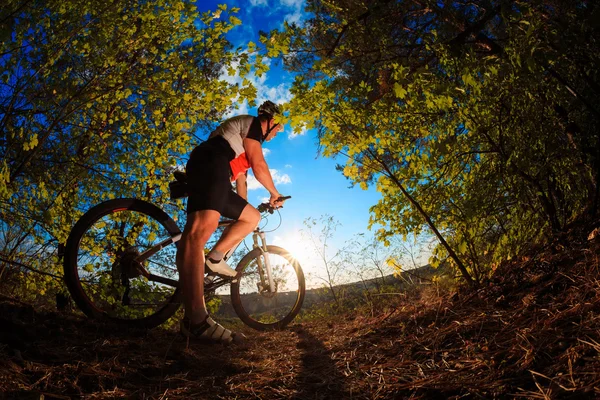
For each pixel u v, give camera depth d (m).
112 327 3.01
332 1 4.70
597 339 1.62
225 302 6.57
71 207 3.77
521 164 2.78
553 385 1.44
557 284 2.40
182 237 3.03
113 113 3.93
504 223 3.36
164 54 3.54
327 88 3.22
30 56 2.95
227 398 1.97
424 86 2.89
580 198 3.09
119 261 3.41
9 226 3.39
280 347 3.17
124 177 4.01
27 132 3.01
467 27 4.06
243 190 3.70
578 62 2.75
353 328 3.40
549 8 2.95
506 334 2.09
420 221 3.29
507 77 2.79
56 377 1.97
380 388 1.87
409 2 4.92
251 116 3.33
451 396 1.64
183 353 2.65
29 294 3.63
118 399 1.86
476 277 3.17
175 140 3.95
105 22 3.24
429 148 3.15
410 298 4.15
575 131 2.84
